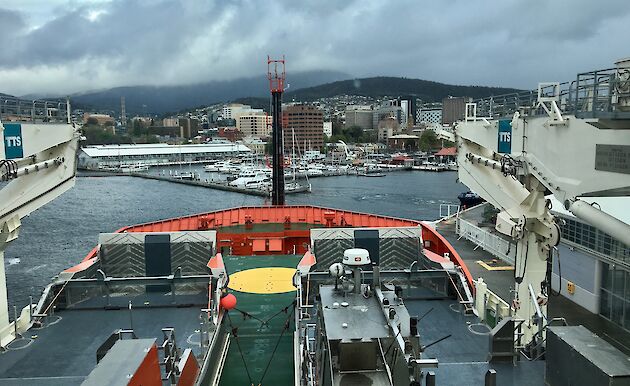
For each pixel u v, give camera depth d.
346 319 9.63
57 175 16.86
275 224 32.50
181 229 30.62
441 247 26.89
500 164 14.94
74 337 16.14
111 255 21.33
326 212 33.44
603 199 19.09
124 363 8.48
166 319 17.58
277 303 21.58
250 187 139.88
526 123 13.45
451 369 11.34
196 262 21.42
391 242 22.02
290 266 26.48
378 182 159.75
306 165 186.75
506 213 15.35
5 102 14.94
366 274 18.56
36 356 14.86
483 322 17.12
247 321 20.06
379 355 8.68
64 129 16.64
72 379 12.46
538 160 12.86
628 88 9.75
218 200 124.00
